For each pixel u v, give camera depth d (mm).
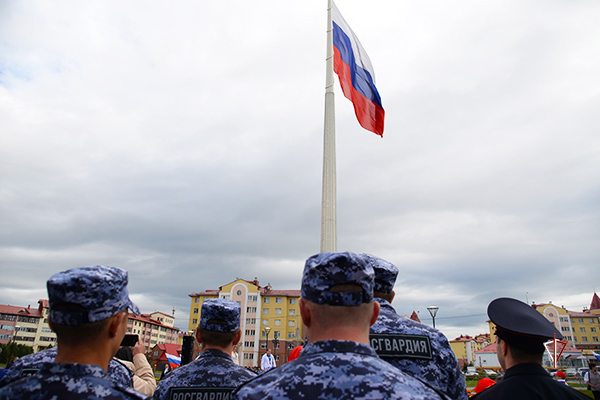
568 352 61156
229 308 3414
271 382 1799
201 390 3125
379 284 3021
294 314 72875
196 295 75438
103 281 2035
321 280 1895
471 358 106875
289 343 70500
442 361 2664
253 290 73812
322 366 1742
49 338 105562
